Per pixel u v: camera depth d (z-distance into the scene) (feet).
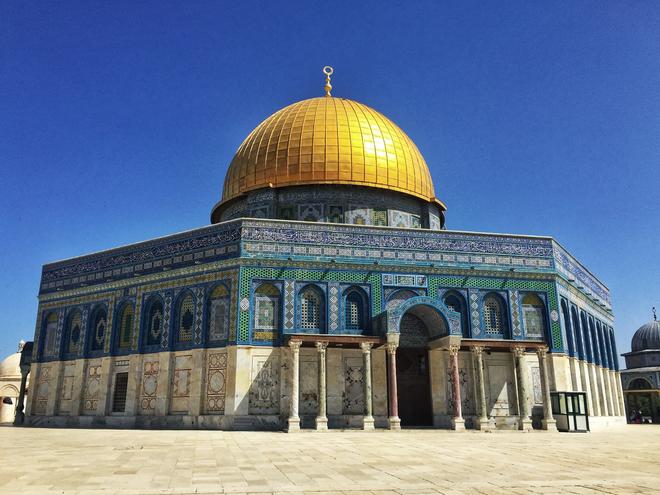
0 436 71.72
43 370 114.73
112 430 86.84
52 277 119.34
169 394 94.94
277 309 92.17
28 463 40.86
